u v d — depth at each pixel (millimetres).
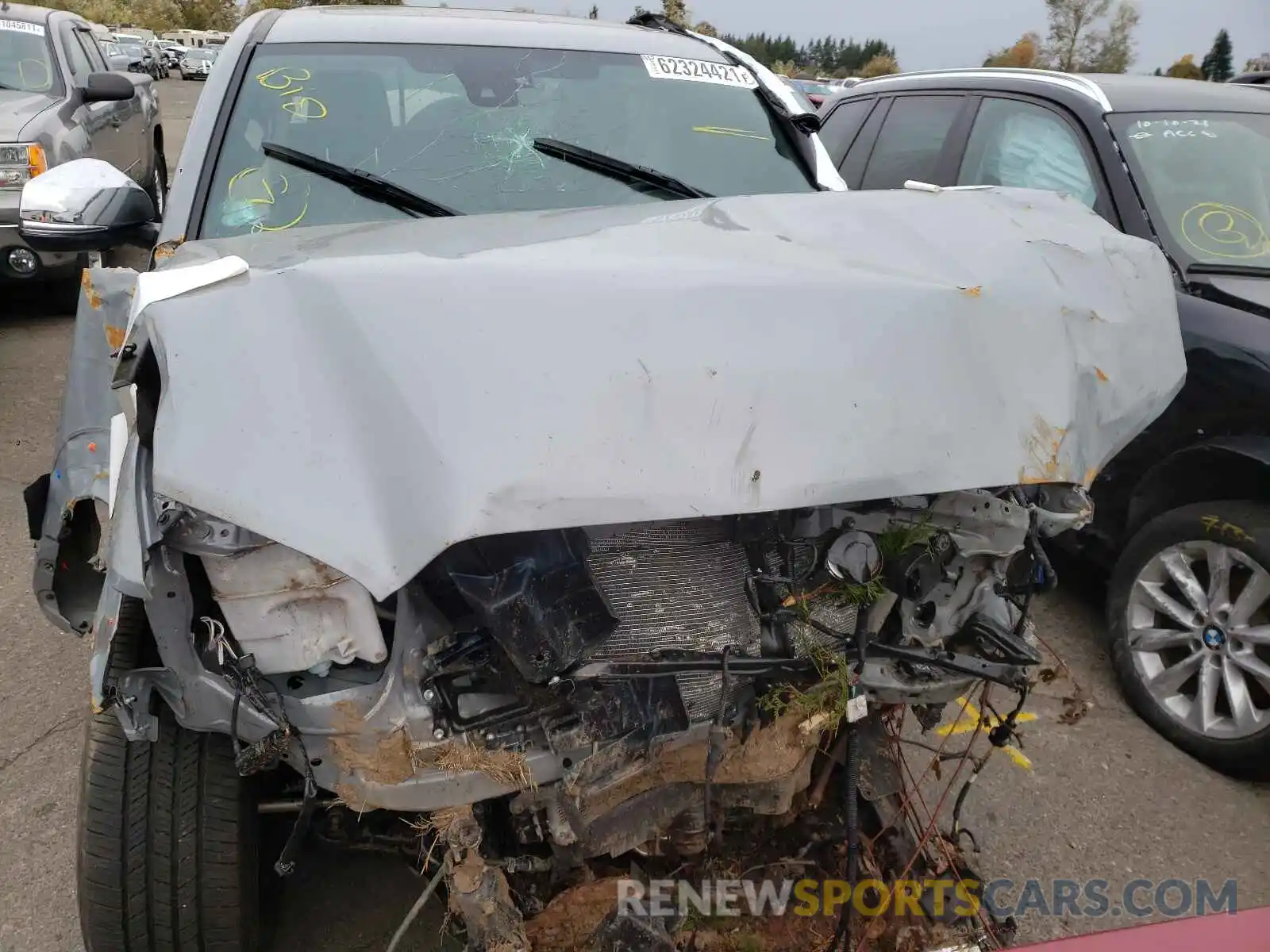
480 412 1632
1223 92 4434
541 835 1942
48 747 3066
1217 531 3205
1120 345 2160
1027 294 2059
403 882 2611
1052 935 2570
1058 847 2881
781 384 1772
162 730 1938
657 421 1694
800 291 1893
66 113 6777
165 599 1651
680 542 2008
